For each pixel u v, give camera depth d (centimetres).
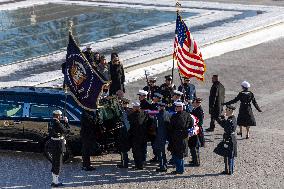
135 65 4012
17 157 2386
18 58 4447
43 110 2330
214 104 2669
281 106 3094
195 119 2231
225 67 4050
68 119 2288
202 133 2339
